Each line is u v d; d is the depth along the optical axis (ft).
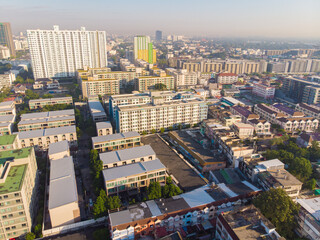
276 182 468.34
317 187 537.65
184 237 395.55
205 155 630.74
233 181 529.04
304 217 387.14
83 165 638.94
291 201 408.87
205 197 447.42
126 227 382.01
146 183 511.40
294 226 404.77
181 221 415.64
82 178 581.53
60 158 561.43
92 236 408.67
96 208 427.74
